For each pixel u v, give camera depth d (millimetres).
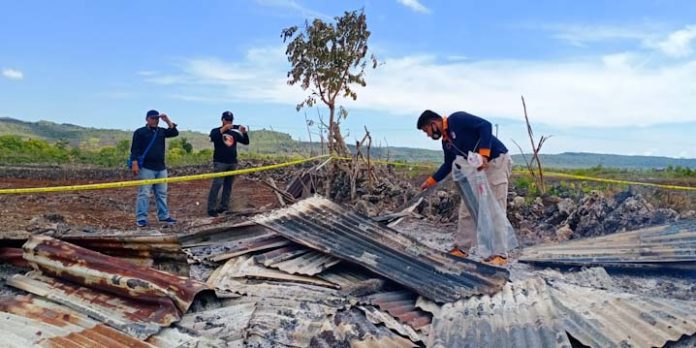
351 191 11406
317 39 12734
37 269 5156
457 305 4875
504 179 6469
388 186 11469
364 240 6098
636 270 6484
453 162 6574
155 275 4695
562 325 4277
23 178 18312
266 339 4176
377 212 10508
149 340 4027
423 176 13977
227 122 10727
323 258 5891
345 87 12945
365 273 5711
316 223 6402
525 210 9469
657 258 6367
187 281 4668
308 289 5262
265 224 6289
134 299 4562
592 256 6625
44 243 5230
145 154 9422
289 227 6266
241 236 6711
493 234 6191
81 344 3883
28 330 4047
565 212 8945
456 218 9766
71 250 5102
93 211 11727
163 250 5359
